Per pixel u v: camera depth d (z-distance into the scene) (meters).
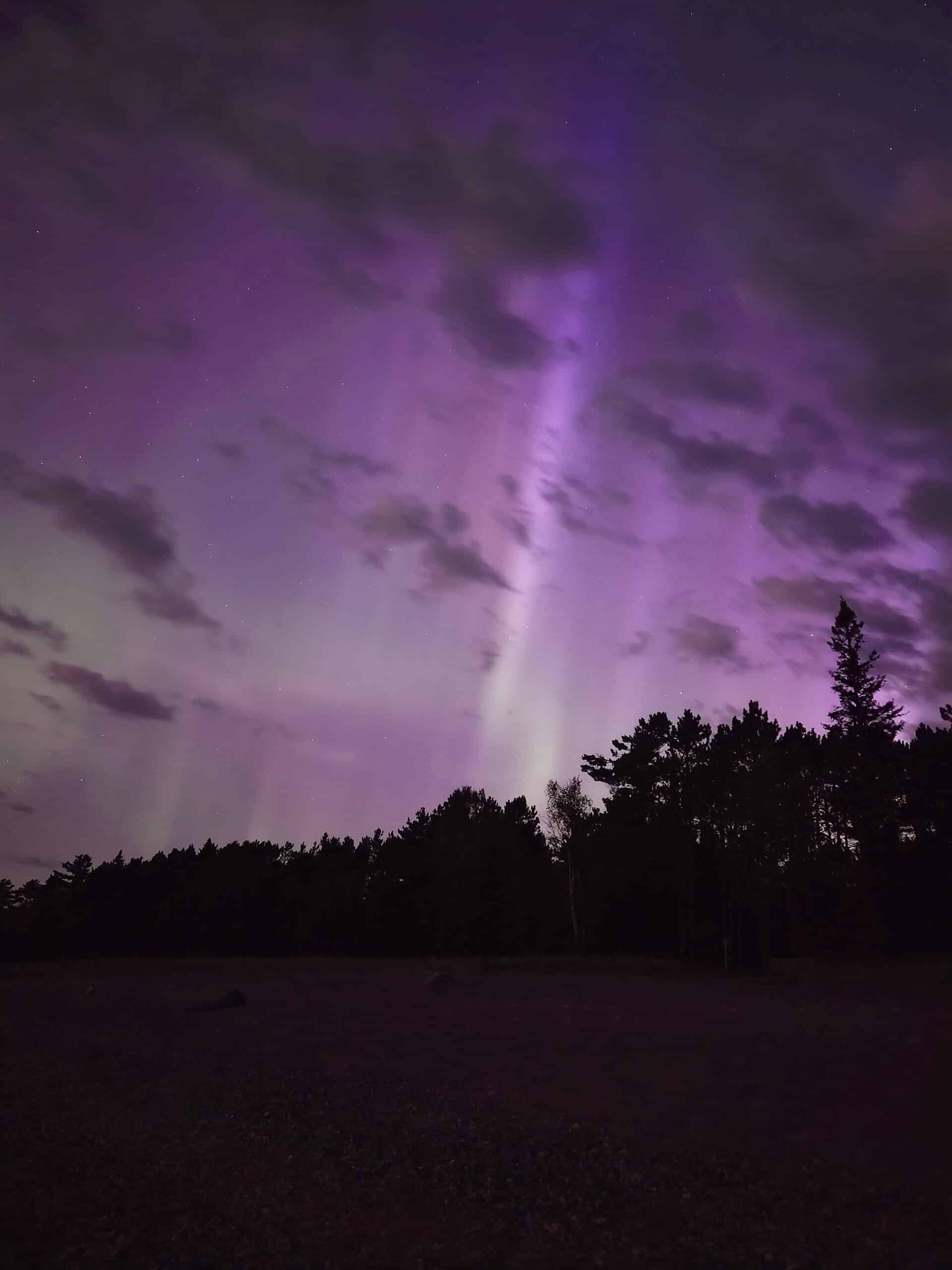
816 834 49.78
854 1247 6.81
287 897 73.75
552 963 47.97
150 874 81.12
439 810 88.00
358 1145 9.85
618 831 62.94
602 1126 10.76
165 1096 12.60
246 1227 7.36
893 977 34.69
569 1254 6.75
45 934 70.81
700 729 62.06
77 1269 6.51
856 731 67.31
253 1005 25.94
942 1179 8.46
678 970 44.53
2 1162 9.23
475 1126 10.74
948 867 41.44
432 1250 6.84
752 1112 11.45
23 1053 16.59
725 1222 7.39
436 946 67.75
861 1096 12.39
